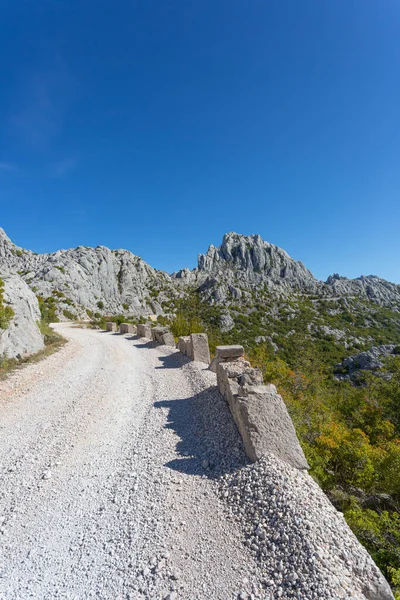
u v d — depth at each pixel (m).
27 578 3.37
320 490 4.36
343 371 42.28
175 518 4.09
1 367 12.98
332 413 17.30
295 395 17.19
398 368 24.64
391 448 9.55
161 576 3.24
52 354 16.73
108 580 3.27
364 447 9.61
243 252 137.50
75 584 3.26
